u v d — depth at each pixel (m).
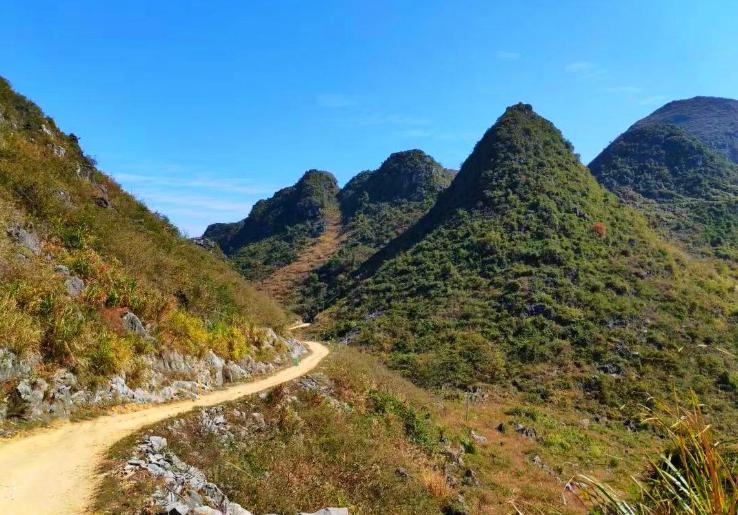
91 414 11.20
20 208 16.34
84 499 7.07
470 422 29.23
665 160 118.75
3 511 6.48
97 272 15.83
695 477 3.43
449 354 44.78
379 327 54.75
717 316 48.31
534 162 79.06
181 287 20.59
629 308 48.31
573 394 37.72
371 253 103.19
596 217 67.75
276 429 14.99
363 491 13.95
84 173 25.25
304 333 60.72
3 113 22.38
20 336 10.76
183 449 10.55
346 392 22.52
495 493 19.19
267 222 151.38
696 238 83.06
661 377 38.44
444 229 74.69
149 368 14.25
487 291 55.59
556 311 48.66
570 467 24.22
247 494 9.81
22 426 9.64
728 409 33.34
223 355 19.17
